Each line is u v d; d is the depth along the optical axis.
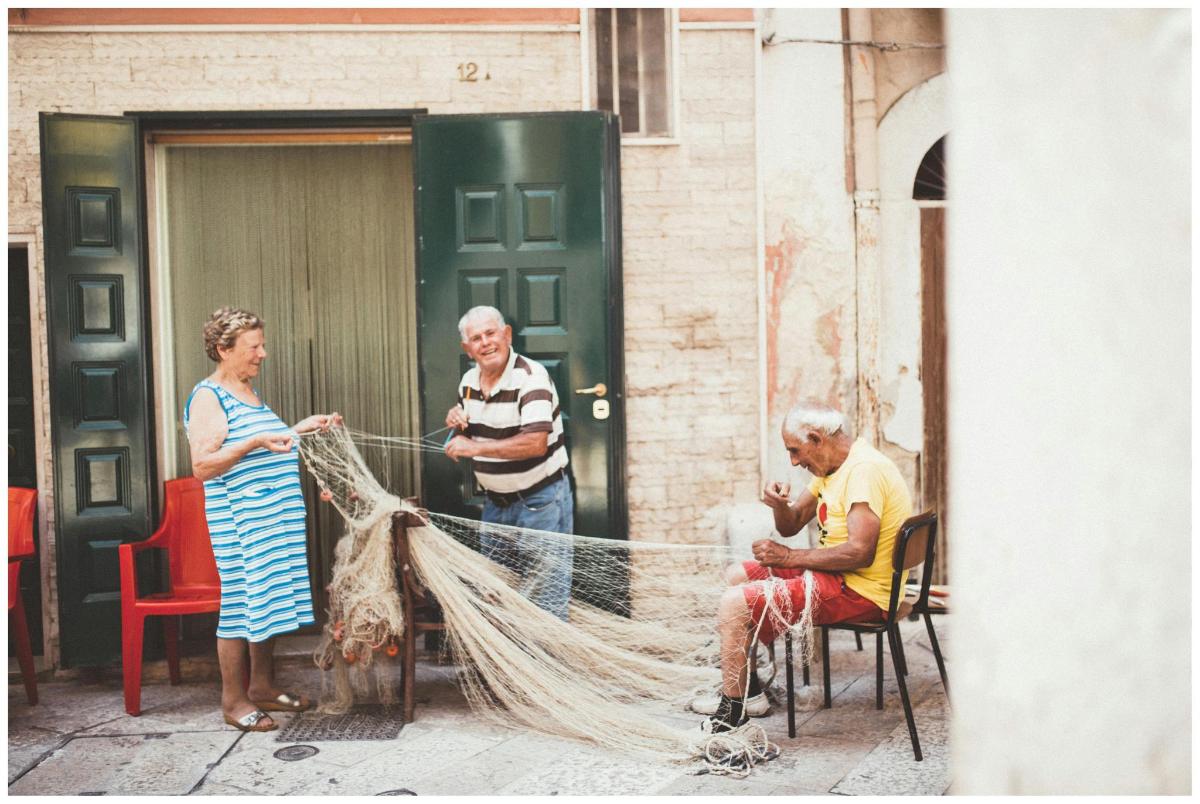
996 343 1.03
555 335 4.41
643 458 4.65
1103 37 0.96
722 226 4.67
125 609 3.91
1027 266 1.00
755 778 3.08
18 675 4.46
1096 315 0.97
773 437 4.77
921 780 3.03
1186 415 0.96
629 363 4.64
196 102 4.48
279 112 4.48
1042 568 1.01
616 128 4.50
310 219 4.80
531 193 4.40
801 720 3.61
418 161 4.41
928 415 5.02
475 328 3.88
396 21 4.52
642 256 4.64
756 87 4.63
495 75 4.57
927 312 4.99
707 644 4.06
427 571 3.70
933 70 4.91
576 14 4.57
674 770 3.18
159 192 4.69
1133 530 0.97
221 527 3.66
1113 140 0.96
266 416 3.74
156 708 3.99
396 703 3.93
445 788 3.08
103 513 4.31
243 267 4.78
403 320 4.84
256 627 3.63
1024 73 1.00
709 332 4.67
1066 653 1.00
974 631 1.07
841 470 3.41
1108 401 0.97
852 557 3.26
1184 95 0.94
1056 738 1.01
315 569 4.89
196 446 3.57
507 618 3.76
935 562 5.07
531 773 3.20
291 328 4.80
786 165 4.71
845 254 4.78
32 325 4.48
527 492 4.05
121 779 3.22
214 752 3.46
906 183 4.94
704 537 4.67
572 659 3.81
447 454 4.16
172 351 4.72
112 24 4.43
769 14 4.69
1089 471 0.98
